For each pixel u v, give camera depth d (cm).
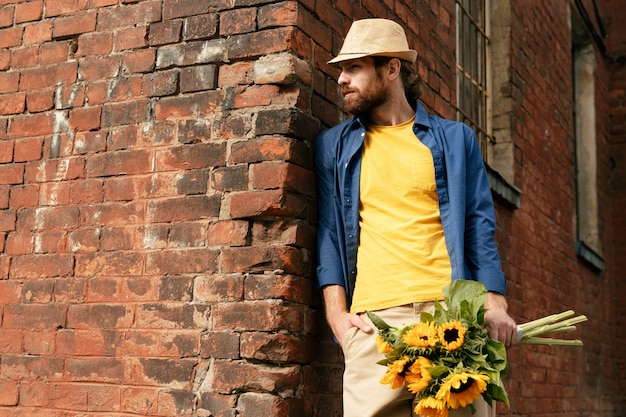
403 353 215
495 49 559
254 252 266
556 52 678
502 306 243
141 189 289
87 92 307
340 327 248
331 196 269
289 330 261
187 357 268
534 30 618
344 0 314
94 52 309
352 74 261
